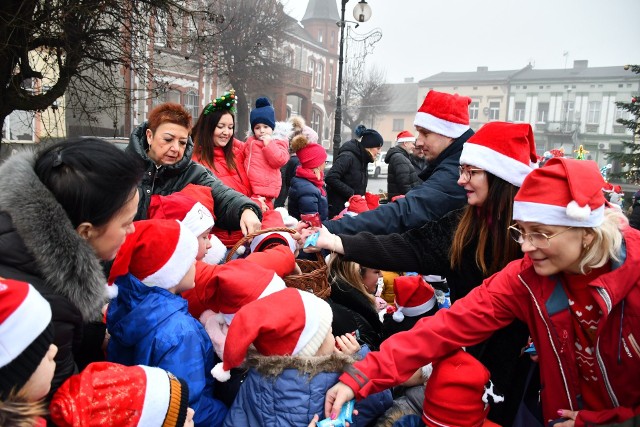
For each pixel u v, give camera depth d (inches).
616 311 53.3
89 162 45.0
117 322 61.2
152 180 91.4
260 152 138.4
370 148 227.3
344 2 407.8
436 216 85.4
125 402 45.1
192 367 59.1
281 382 58.2
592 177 51.7
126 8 212.1
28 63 200.1
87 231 46.4
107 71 256.2
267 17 836.6
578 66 2031.3
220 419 63.9
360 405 69.7
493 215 70.2
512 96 2041.1
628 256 52.9
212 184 99.3
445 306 117.1
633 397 54.6
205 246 78.3
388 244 80.0
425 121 89.8
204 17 255.6
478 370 61.1
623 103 614.9
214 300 69.1
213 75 833.5
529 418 65.5
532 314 60.7
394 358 61.6
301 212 183.0
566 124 1899.6
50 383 40.3
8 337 35.6
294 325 58.8
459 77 2261.3
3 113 193.2
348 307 91.5
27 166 45.4
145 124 95.0
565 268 54.1
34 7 184.4
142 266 60.6
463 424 60.4
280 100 1217.4
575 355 58.1
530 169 68.1
